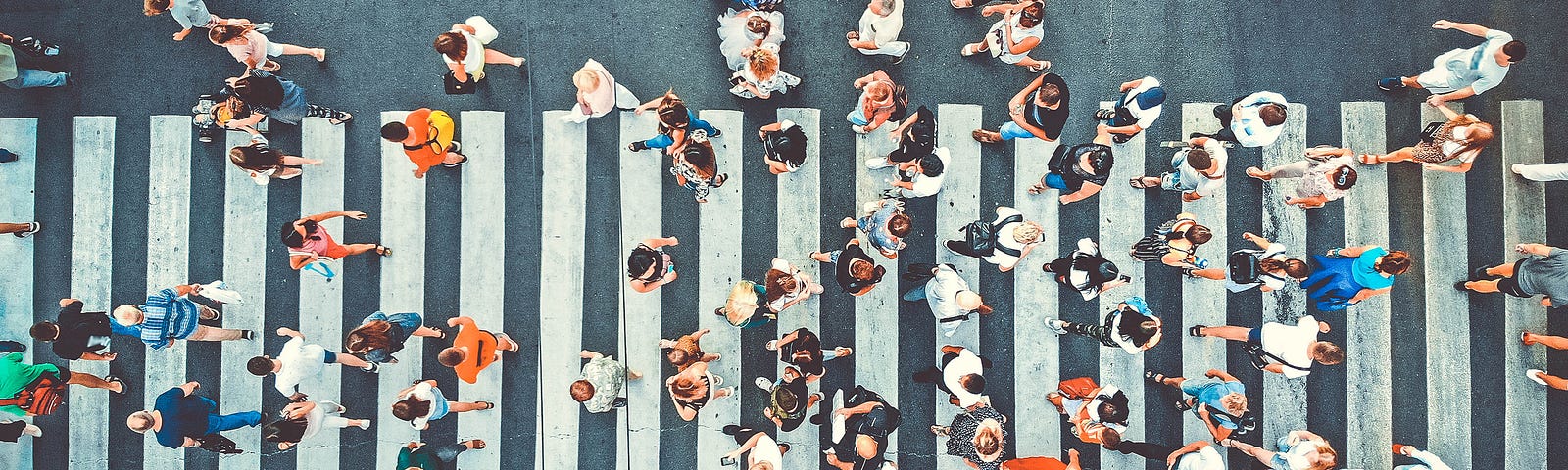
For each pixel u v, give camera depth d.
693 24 8.20
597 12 8.17
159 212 8.04
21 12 8.05
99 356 7.57
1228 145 8.07
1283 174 7.64
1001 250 7.27
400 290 8.09
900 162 7.52
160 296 7.21
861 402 7.59
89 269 8.03
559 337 8.16
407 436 8.12
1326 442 7.34
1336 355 6.67
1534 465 8.02
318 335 8.08
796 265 8.17
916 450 8.22
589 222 8.16
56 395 7.43
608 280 8.19
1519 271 7.48
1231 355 8.12
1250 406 8.16
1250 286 7.59
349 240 8.09
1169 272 8.15
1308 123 8.13
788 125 7.41
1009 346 8.22
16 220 8.02
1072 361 8.20
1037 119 6.96
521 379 8.19
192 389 7.64
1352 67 8.14
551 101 8.13
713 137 8.12
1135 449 7.79
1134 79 8.18
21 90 8.04
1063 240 8.16
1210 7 8.18
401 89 8.13
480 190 8.11
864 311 8.19
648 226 8.15
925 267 7.94
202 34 8.06
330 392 8.09
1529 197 8.02
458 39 6.92
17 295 8.03
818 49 8.17
